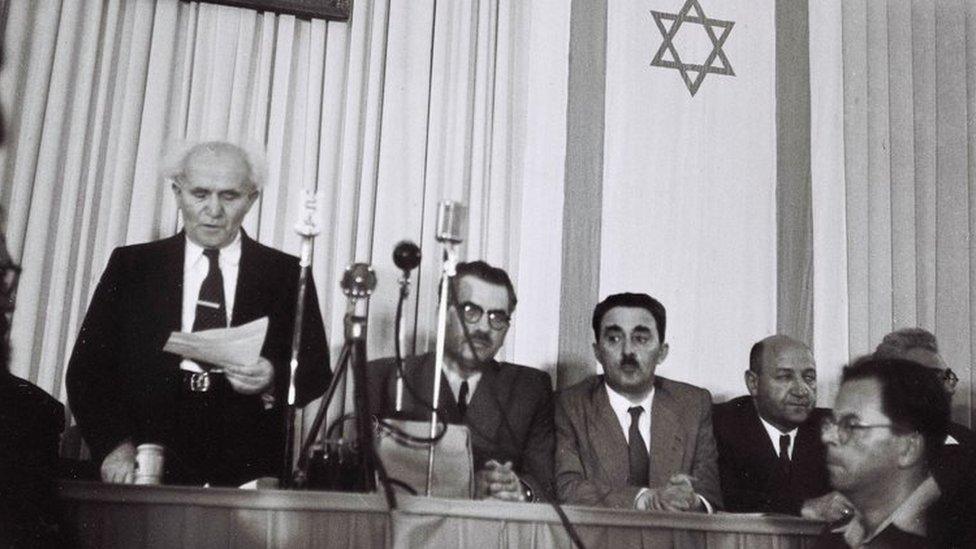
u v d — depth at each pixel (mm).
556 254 4164
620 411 3273
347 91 4090
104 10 3957
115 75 3922
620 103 4355
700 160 4371
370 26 4168
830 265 4387
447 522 2211
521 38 4324
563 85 4312
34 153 3756
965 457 2205
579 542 2193
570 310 4125
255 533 2137
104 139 3865
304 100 4059
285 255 3289
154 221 3842
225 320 3143
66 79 3840
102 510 2102
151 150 3879
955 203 4539
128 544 2092
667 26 4461
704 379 4195
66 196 3771
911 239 4469
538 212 4188
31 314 3635
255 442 3029
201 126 3938
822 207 4430
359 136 4070
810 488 3271
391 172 4047
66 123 3824
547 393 3139
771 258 4352
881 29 4609
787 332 4301
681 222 4301
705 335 4230
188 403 3006
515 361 4055
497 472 2537
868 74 4570
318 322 3186
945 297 4449
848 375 2260
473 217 4074
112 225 3801
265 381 2629
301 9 4051
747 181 4391
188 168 3225
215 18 4023
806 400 3375
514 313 4086
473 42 4246
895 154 4531
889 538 2123
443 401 2975
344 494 2176
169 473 2916
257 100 3994
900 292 4414
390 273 3949
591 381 3369
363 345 2320
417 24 4191
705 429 3273
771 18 4555
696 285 4266
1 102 3734
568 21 4371
